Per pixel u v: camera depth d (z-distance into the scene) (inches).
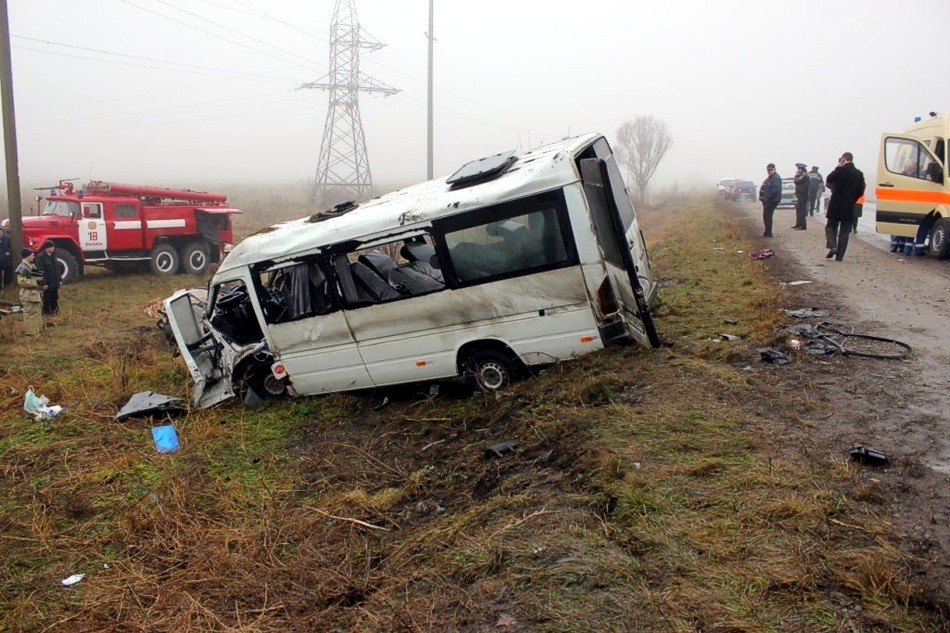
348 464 257.8
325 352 322.0
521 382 292.4
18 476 273.0
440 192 303.0
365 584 168.4
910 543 144.6
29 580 200.7
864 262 502.0
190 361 339.9
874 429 201.2
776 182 655.1
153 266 757.9
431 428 277.6
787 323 325.7
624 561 146.8
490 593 146.3
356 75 1786.4
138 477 265.0
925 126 530.3
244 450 285.3
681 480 177.2
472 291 290.8
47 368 419.5
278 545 203.8
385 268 322.7
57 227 680.4
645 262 357.7
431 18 1088.2
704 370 256.4
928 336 292.2
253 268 324.2
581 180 276.1
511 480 204.8
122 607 180.4
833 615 125.1
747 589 133.6
